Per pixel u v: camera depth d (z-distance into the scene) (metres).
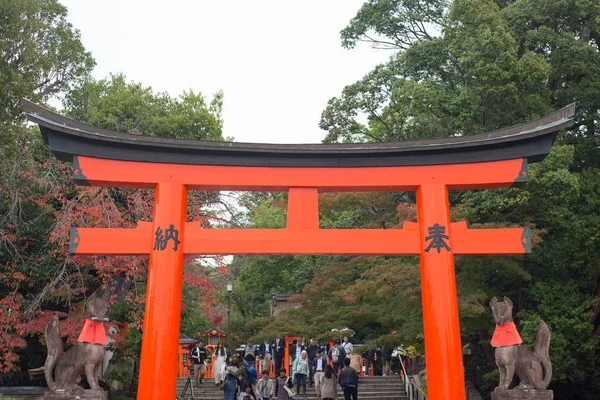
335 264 18.73
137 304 17.25
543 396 10.20
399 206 17.25
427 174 11.35
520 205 17.30
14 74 16.75
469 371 21.00
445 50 20.50
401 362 23.38
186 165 11.29
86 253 10.78
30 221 17.00
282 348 25.14
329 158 11.41
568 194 16.23
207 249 10.94
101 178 10.97
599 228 17.73
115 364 20.05
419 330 15.43
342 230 11.12
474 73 17.92
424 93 18.86
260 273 41.41
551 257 17.67
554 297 16.95
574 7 21.16
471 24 18.98
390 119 26.09
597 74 21.41
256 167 11.41
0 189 16.59
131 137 11.00
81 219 16.34
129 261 16.41
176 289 10.63
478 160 11.33
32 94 17.47
